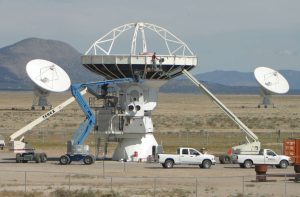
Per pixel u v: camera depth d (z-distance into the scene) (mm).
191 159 90938
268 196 66062
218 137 146500
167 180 76688
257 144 99188
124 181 75562
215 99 104625
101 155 111312
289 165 95938
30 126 99812
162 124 199375
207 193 67375
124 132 101438
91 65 102188
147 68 100500
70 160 94188
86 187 70125
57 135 149750
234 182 75688
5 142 132000
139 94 101688
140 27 102438
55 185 71562
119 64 100438
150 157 99062
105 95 102500
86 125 98188
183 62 101875
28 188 69000
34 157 96438
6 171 83875
